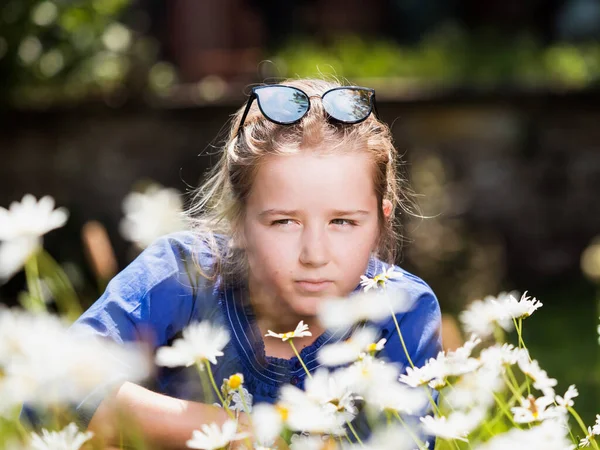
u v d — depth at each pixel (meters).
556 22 8.60
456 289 5.49
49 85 5.92
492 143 6.44
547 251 6.49
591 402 3.63
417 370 1.48
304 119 1.80
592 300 6.06
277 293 1.78
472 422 1.38
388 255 2.02
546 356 4.63
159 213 2.48
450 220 5.86
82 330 1.80
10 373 1.14
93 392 1.63
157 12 7.46
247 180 1.79
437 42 7.57
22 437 1.51
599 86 6.47
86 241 2.46
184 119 6.10
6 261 1.63
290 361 1.92
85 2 5.85
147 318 1.88
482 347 2.13
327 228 1.75
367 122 1.88
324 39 7.70
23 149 5.84
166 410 1.69
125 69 6.02
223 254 1.96
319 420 1.32
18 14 5.63
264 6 7.91
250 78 7.05
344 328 1.92
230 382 1.41
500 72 6.93
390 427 1.39
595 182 6.53
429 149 6.35
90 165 5.92
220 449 1.28
